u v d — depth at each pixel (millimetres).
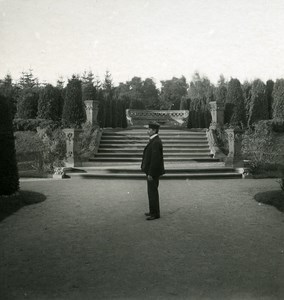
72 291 3346
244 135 16703
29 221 6121
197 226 5848
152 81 53094
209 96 23078
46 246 4766
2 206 6961
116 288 3416
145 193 8891
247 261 4184
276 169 13406
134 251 4562
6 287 3443
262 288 3414
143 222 6098
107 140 16156
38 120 17031
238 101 19500
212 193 8906
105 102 21156
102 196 8430
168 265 4051
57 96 18531
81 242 4949
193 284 3514
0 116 7641
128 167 12992
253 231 5559
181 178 11625
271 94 20266
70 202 7711
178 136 16891
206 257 4332
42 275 3744
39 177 11992
